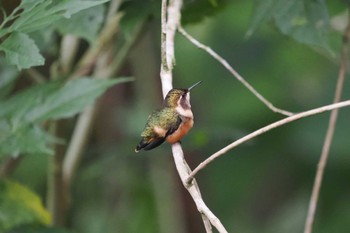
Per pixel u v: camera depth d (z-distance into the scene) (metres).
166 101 7.24
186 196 13.21
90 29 9.03
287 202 13.84
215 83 14.04
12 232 9.55
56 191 10.77
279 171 13.80
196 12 9.62
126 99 13.53
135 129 12.93
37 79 10.66
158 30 12.95
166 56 7.41
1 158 8.88
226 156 13.82
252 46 14.09
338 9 10.73
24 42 6.79
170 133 7.14
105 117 13.39
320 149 13.27
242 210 13.94
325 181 13.45
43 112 9.03
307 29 9.06
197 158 13.45
